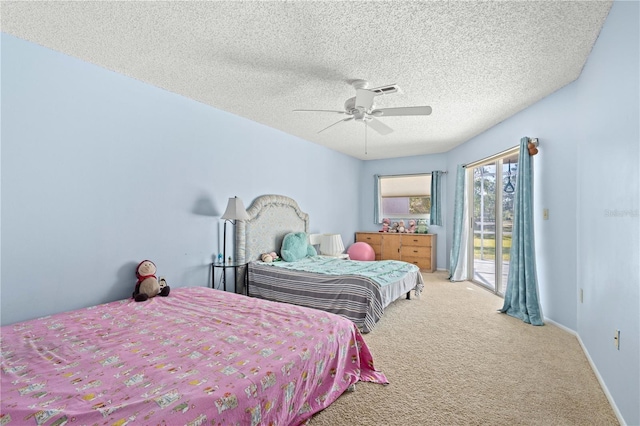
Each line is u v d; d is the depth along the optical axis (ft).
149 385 3.98
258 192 13.94
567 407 5.86
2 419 3.29
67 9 6.06
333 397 5.95
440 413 5.67
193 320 6.58
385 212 22.74
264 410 4.21
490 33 6.78
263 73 8.85
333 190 19.72
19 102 7.11
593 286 7.39
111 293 8.74
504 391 6.40
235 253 12.72
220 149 12.06
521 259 11.01
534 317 10.41
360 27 6.57
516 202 11.31
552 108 10.25
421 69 8.50
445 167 20.13
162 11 6.11
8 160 6.95
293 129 14.88
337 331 6.26
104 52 7.77
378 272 11.83
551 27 6.57
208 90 10.16
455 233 17.58
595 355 7.18
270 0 5.74
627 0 5.25
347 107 9.49
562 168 9.84
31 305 7.27
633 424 4.94
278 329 6.04
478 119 13.01
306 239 15.72
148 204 9.69
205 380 4.12
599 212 6.96
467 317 11.21
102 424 3.22
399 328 10.12
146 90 9.61
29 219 7.26
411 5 5.86
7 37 6.95
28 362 4.69
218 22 6.46
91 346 5.25
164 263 10.12
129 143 9.20
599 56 6.88
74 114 8.02
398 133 15.44
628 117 5.29
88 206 8.29
